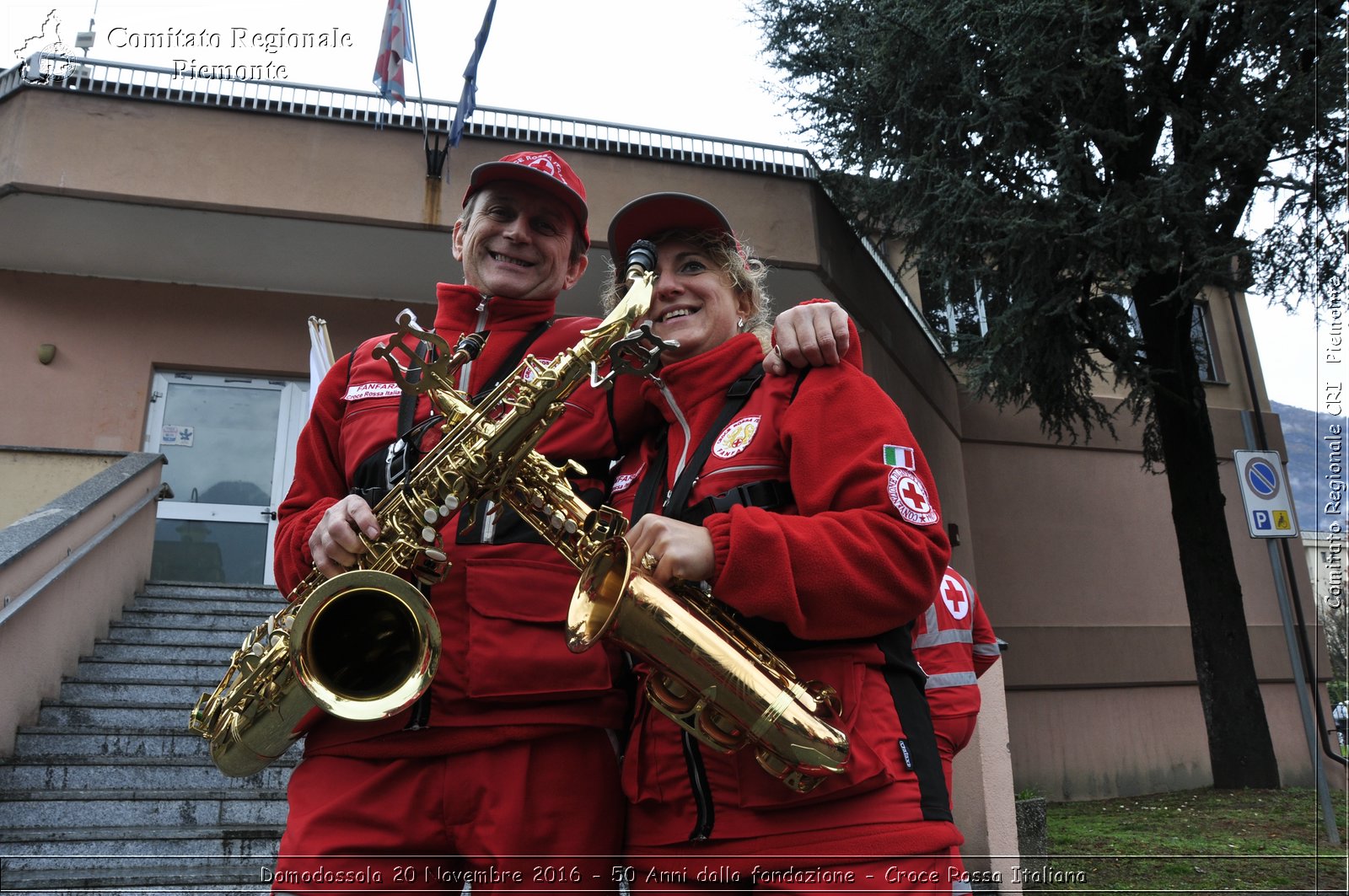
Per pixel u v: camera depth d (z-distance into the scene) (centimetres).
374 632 177
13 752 527
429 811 176
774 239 908
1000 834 457
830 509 167
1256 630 1277
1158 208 832
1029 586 1202
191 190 838
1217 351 1405
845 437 171
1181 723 1220
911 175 904
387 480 195
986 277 955
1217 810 866
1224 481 1338
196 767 526
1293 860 601
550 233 227
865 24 933
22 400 926
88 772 509
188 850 459
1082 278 928
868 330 958
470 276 231
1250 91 869
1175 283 1013
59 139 823
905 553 158
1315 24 816
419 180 888
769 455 179
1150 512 1295
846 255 986
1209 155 849
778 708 149
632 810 179
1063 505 1252
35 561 559
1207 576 1037
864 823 152
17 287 948
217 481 963
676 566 152
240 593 805
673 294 208
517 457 184
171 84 855
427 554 175
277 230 887
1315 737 685
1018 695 1148
